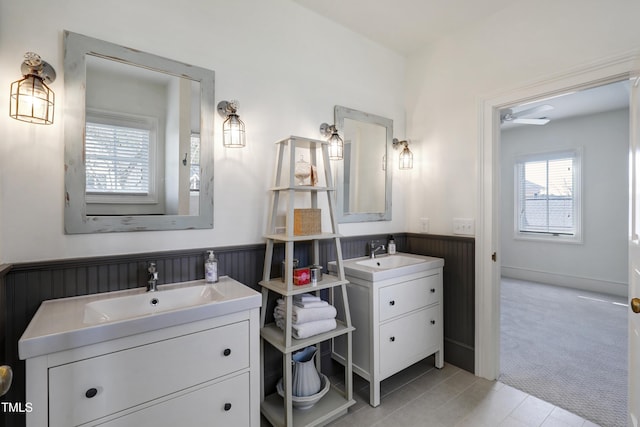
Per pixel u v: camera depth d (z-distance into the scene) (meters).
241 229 1.83
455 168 2.40
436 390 2.06
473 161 2.29
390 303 1.99
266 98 1.93
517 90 2.05
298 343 1.63
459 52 2.38
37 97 1.20
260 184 1.90
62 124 1.33
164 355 1.17
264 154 1.92
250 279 1.86
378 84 2.56
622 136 4.17
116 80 1.46
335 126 2.26
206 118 1.69
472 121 2.30
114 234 1.46
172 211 1.60
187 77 1.64
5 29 1.23
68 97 1.34
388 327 1.98
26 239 1.28
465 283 2.33
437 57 2.52
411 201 2.73
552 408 1.86
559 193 4.75
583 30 1.79
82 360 1.02
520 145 5.13
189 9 1.65
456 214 2.40
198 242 1.69
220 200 1.76
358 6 2.10
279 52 1.99
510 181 5.25
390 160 2.63
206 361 1.27
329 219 2.26
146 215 1.53
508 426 1.71
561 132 4.69
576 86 1.83
